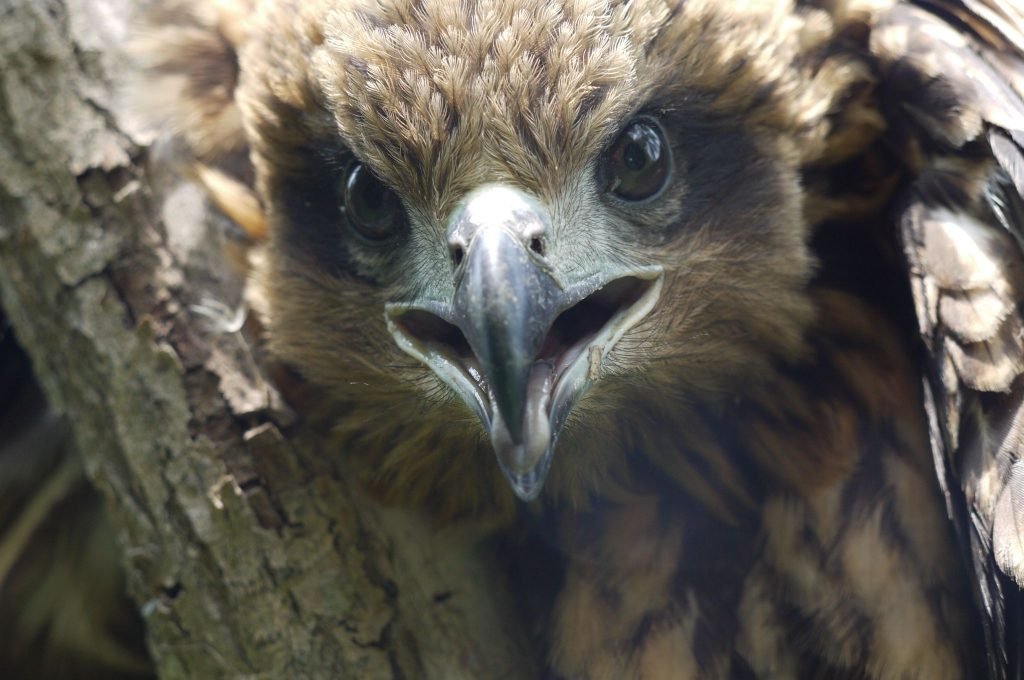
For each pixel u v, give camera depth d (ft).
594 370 24.70
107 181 27.32
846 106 26.35
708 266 25.58
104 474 26.78
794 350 26.53
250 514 25.88
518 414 22.56
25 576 35.29
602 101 24.14
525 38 23.82
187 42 28.78
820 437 26.73
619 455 27.35
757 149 25.59
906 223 25.64
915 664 25.94
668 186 25.23
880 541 26.30
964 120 25.13
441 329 25.52
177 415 26.30
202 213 27.96
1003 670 24.36
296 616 25.61
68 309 27.07
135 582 27.09
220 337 26.86
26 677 35.99
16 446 35.76
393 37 24.13
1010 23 27.22
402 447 27.17
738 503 27.50
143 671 36.37
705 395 26.78
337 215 26.35
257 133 26.86
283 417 26.86
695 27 24.72
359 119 24.64
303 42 25.46
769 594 26.91
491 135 23.94
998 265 24.79
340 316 26.68
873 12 26.16
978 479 24.32
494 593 27.45
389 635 25.85
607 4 24.11
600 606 27.45
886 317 27.04
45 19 28.09
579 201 24.58
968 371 24.43
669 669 26.96
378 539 26.61
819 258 27.02
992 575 24.21
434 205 24.56
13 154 27.63
